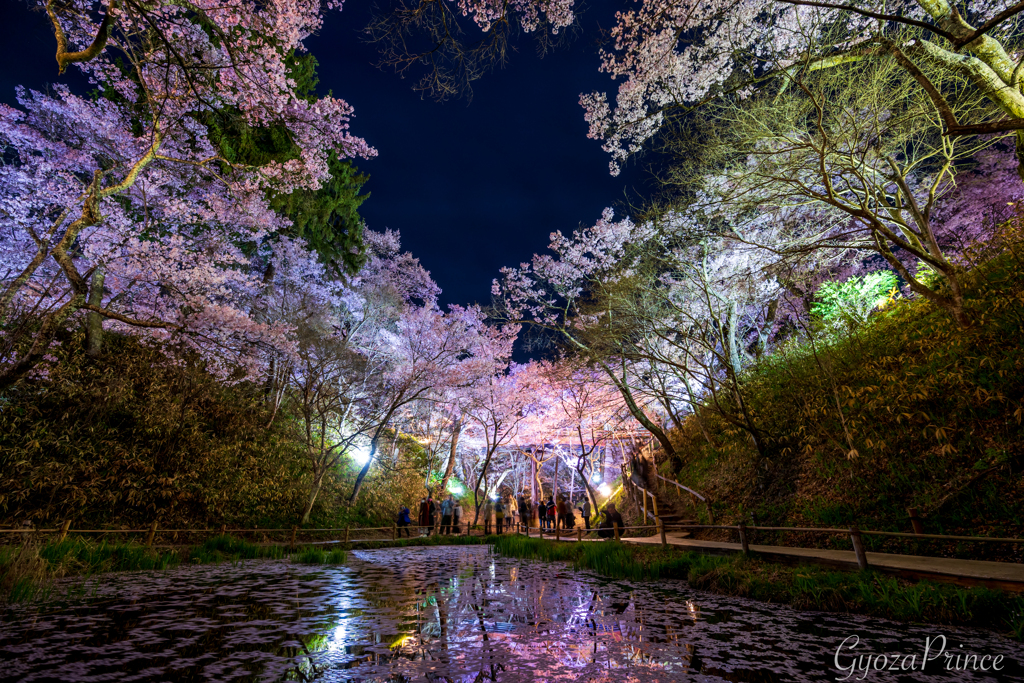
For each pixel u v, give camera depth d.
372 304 24.06
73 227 9.98
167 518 14.02
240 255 17.05
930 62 8.59
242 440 18.36
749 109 10.48
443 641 4.96
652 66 12.46
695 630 5.34
